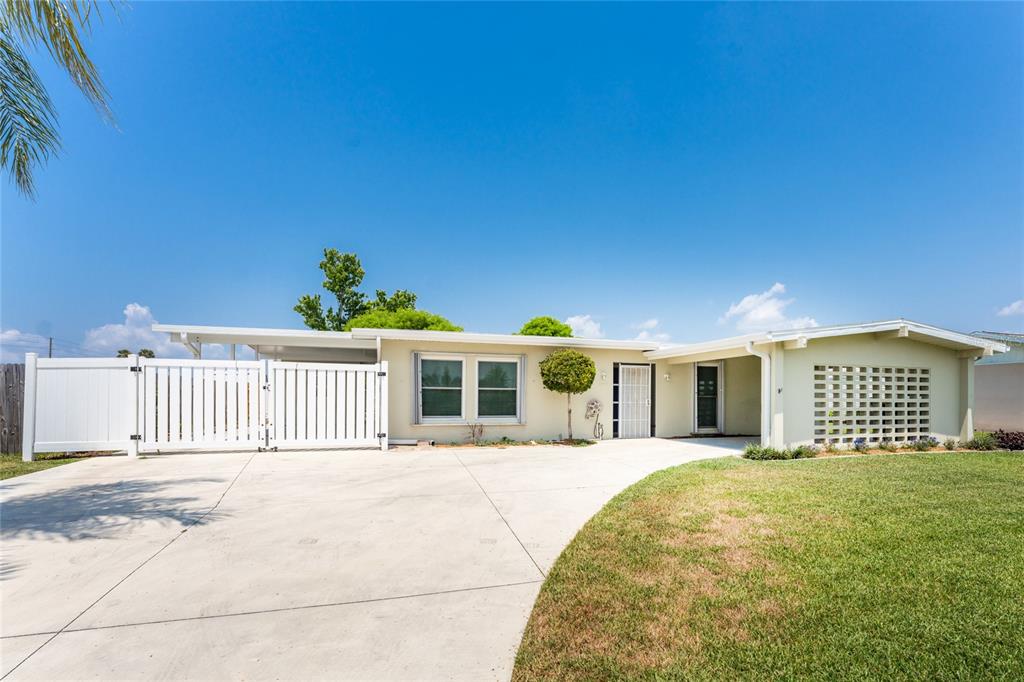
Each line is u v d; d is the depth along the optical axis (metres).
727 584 3.22
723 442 11.57
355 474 7.07
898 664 2.30
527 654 2.41
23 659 2.31
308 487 6.18
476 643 2.53
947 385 11.13
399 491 6.03
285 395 8.98
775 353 9.30
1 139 5.58
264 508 5.16
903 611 2.83
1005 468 7.61
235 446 8.73
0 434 8.42
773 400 9.24
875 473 7.11
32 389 7.93
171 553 3.80
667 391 12.74
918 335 10.34
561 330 26.48
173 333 9.86
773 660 2.33
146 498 5.53
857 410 10.31
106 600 2.97
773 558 3.68
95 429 8.14
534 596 3.11
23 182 5.92
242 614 2.82
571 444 10.98
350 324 22.36
